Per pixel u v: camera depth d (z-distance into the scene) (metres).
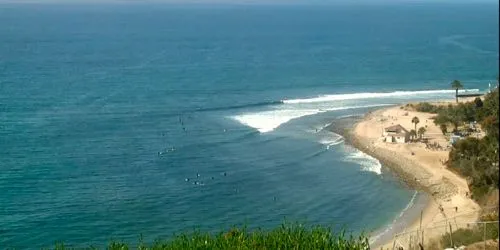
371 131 118.81
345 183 91.44
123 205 81.50
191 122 124.44
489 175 73.50
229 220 78.00
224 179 91.62
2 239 71.50
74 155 100.50
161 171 94.38
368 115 133.75
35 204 80.88
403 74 196.75
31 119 122.38
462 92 165.75
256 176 93.25
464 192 82.62
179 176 92.38
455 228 59.41
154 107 137.38
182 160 99.69
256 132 117.81
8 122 119.25
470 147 94.25
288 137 114.69
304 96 156.62
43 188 86.38
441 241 54.41
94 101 141.75
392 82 181.50
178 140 110.88
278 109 139.62
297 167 97.88
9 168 93.25
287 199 85.06
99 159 98.94
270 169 96.62
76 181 89.38
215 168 96.25
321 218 79.19
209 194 85.94
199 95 153.50
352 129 120.94
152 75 184.62
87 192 85.44
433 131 117.94
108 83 167.62
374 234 73.50
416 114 132.88
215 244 40.06
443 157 101.25
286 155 103.69
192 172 94.12
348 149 107.75
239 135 115.19
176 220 77.75
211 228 75.75
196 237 43.28
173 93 155.00
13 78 171.12
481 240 50.53
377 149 107.12
